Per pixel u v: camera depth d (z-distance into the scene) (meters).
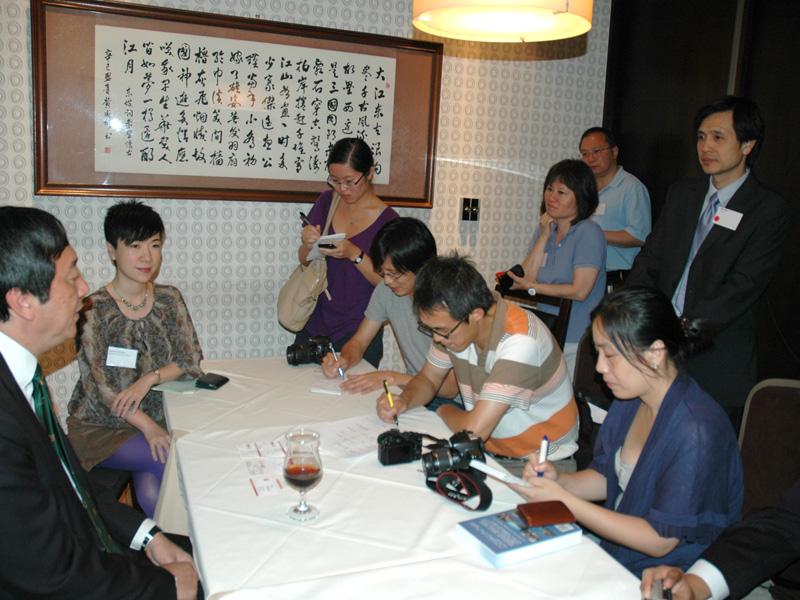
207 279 3.31
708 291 2.36
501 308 1.72
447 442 1.45
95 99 2.95
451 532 1.24
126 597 1.13
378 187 3.55
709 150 2.30
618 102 3.89
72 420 2.22
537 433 1.81
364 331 2.44
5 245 1.12
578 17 1.96
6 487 1.02
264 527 1.23
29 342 1.21
